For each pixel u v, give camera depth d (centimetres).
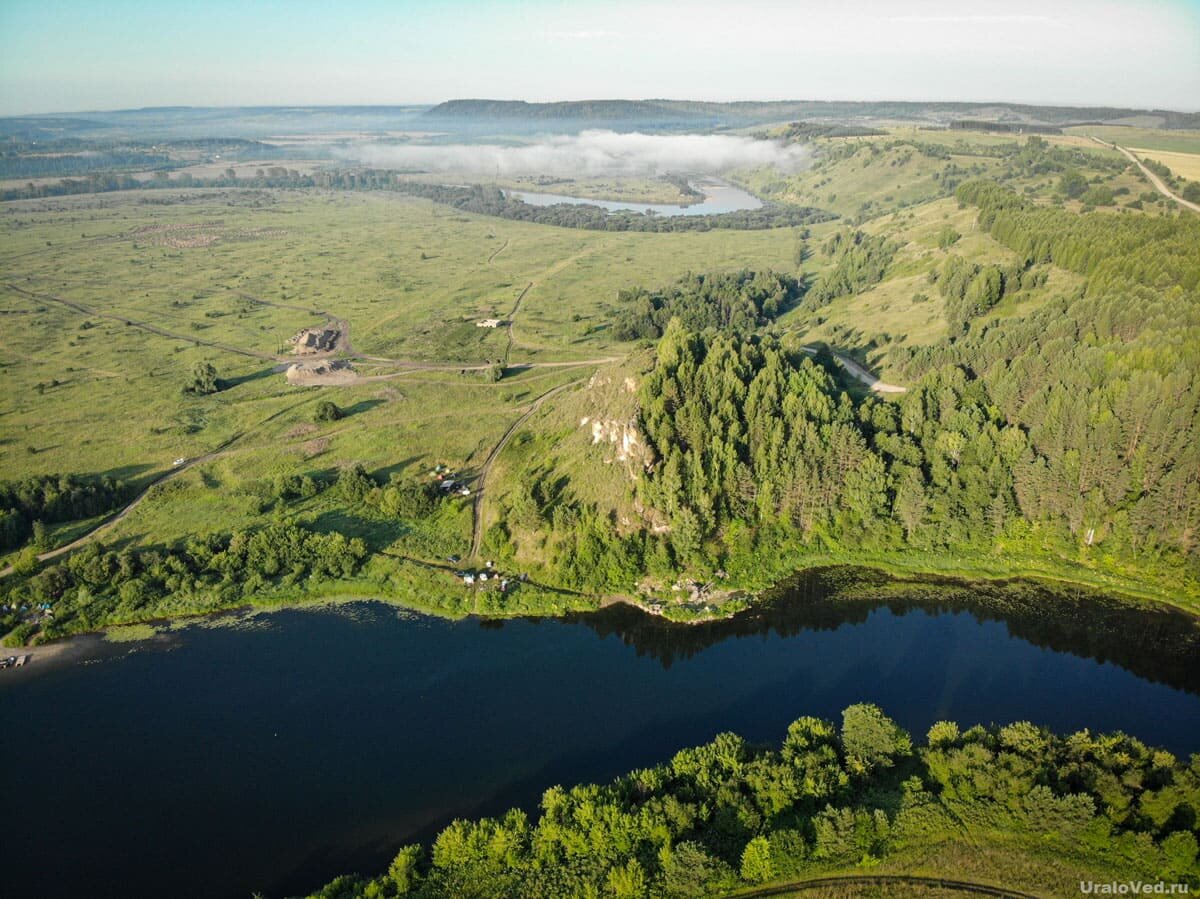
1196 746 11194
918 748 10406
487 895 8700
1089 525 15238
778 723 11756
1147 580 14588
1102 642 13475
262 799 10625
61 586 15088
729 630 14038
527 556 15800
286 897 9244
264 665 13362
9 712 12438
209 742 11656
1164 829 8906
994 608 14375
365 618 14575
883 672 12888
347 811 10400
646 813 9156
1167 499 14488
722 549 15562
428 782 10806
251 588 15262
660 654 13425
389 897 8781
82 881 9525
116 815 10438
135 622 14588
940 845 9062
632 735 11581
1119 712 11919
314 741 11625
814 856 8881
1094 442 15225
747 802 9312
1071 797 8962
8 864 9775
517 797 10500
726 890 8606
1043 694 12319
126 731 11931
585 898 8488
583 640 13838
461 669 13150
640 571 15175
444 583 15325
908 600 14662
